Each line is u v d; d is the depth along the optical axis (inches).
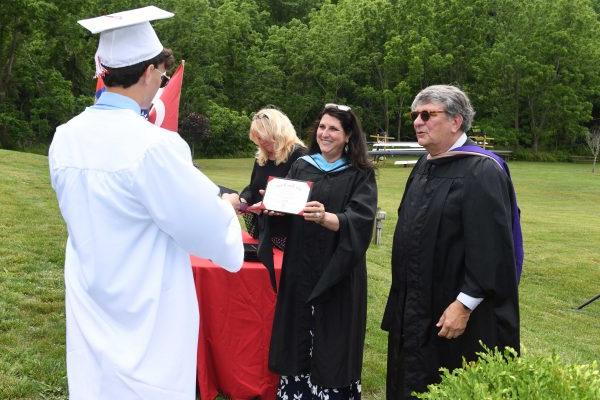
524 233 530.0
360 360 129.2
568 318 292.8
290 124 166.9
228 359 147.7
